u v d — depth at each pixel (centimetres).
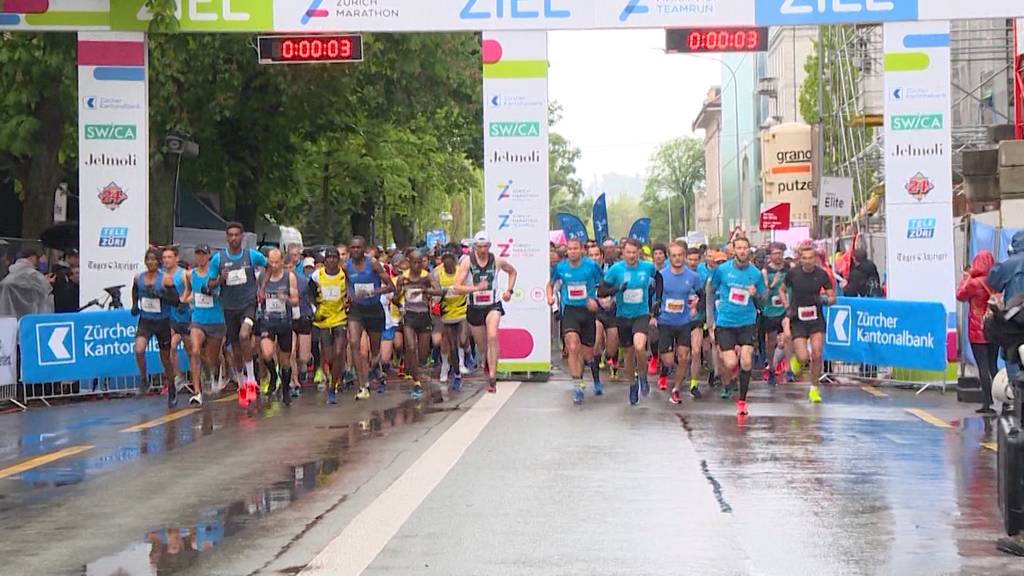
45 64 2273
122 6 1914
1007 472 755
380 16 1914
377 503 884
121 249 1936
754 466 1042
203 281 1589
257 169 3041
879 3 1883
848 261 2220
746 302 1434
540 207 1947
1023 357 809
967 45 3350
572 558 716
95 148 1931
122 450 1192
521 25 1919
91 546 766
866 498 898
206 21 1916
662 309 1602
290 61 1922
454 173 4900
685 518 827
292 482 981
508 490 930
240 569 700
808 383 1914
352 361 1838
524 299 1967
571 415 1441
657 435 1248
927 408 1521
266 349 1631
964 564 700
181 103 2539
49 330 1689
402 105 3119
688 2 1900
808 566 695
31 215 2491
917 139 1902
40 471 1066
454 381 1800
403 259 2122
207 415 1500
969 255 1803
